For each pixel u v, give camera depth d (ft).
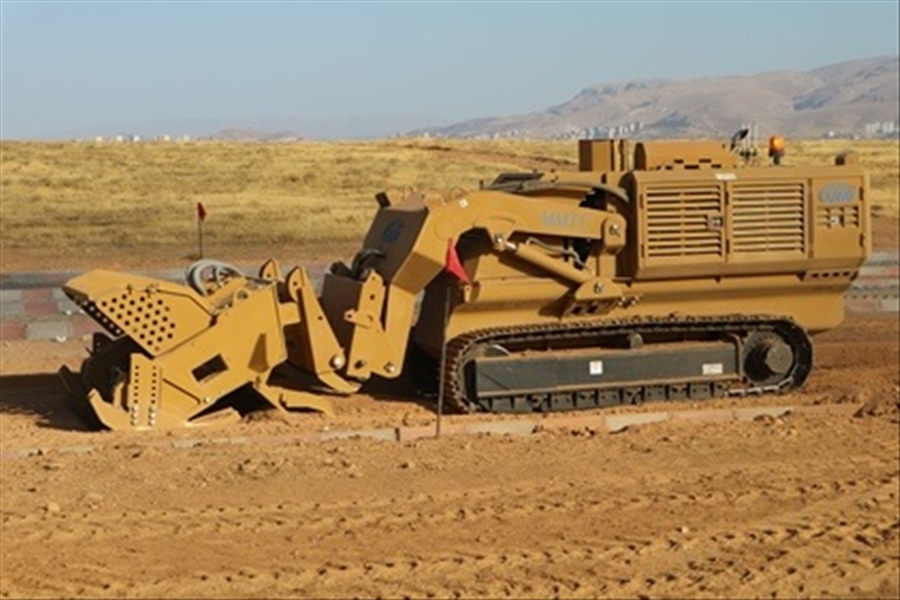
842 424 64.13
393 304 67.77
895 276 123.75
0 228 161.07
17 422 65.82
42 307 104.58
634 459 57.06
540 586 40.98
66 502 49.90
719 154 73.10
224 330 64.95
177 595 40.06
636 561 43.70
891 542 46.14
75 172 215.10
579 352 69.92
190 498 50.49
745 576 42.47
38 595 39.99
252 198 191.72
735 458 57.41
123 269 133.08
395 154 253.65
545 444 59.98
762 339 72.69
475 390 68.18
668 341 72.38
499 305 69.67
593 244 70.74
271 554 43.98
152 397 63.67
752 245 71.92
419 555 43.88
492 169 227.40
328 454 57.52
